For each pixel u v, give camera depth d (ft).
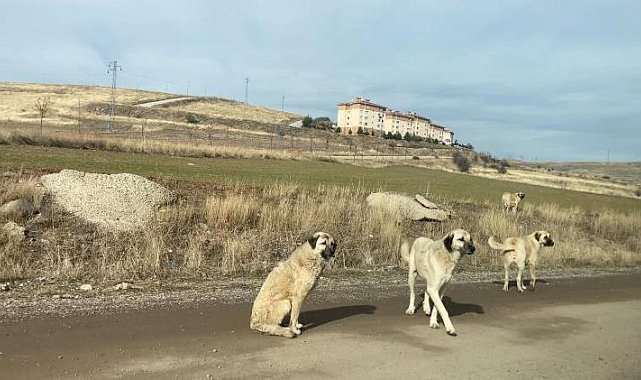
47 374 20.49
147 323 27.71
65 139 113.29
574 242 73.46
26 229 44.19
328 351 25.20
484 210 86.53
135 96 483.92
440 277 30.12
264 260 46.73
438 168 225.76
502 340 28.78
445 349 26.58
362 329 29.30
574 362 25.70
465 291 42.50
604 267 62.90
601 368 25.03
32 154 87.97
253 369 22.36
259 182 81.00
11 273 35.99
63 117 305.32
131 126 288.51
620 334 31.22
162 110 389.60
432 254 30.50
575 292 44.55
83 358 22.35
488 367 24.32
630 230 90.74
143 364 22.15
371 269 49.42
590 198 160.04
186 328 27.32
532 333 30.58
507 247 44.50
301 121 498.28
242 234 50.70
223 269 42.98
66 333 25.27
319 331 28.48
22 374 20.33
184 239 48.34
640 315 36.50
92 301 31.24
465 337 28.91
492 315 34.50
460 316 33.78
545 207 97.55
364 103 577.43
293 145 262.26
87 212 49.26
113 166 82.28
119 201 51.57
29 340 23.99
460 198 103.55
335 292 38.70
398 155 270.26
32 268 37.99
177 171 84.94
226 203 54.44
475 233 68.49
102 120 304.91
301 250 27.96
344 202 64.80
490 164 290.97
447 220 71.97
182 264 43.01
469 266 55.77
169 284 37.35
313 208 59.36
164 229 49.11
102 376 20.65
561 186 211.82
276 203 62.13
